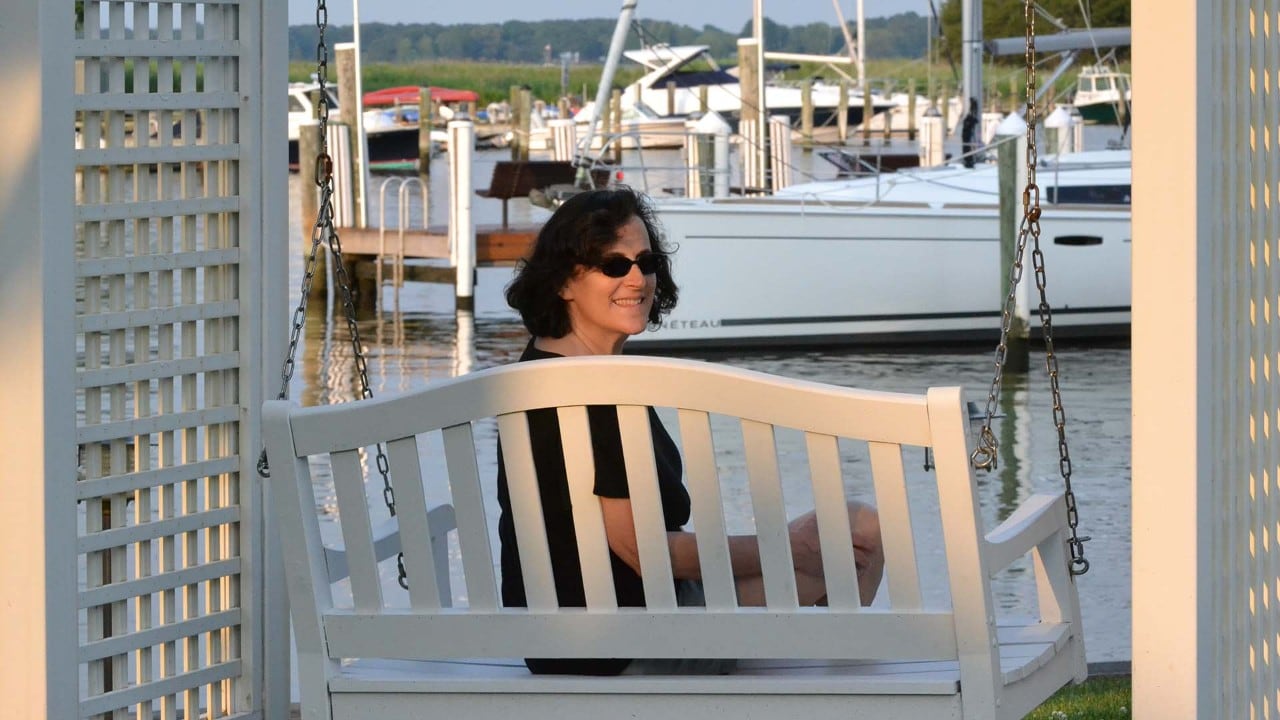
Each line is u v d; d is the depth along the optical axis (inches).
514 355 914.1
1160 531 167.8
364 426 176.1
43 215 181.8
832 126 2484.0
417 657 177.8
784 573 169.5
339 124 1149.1
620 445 174.2
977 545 162.4
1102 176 970.1
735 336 935.0
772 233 930.1
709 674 182.1
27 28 180.9
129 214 191.8
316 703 179.0
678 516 186.1
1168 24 163.5
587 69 3875.5
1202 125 164.1
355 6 1354.6
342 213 1154.0
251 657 206.8
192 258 199.8
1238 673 183.3
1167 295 165.5
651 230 198.7
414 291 1206.9
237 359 205.0
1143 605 169.2
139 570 197.2
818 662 184.1
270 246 205.2
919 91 2915.8
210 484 206.2
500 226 1220.5
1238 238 179.0
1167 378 166.1
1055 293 952.3
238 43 202.7
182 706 246.4
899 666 178.4
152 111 194.2
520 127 2206.0
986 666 164.7
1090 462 610.2
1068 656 197.5
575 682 174.6
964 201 977.5
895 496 165.3
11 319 183.2
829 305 941.8
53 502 184.2
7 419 183.9
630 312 193.2
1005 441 655.8
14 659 185.5
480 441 625.3
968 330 954.1
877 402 162.7
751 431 167.8
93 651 190.5
